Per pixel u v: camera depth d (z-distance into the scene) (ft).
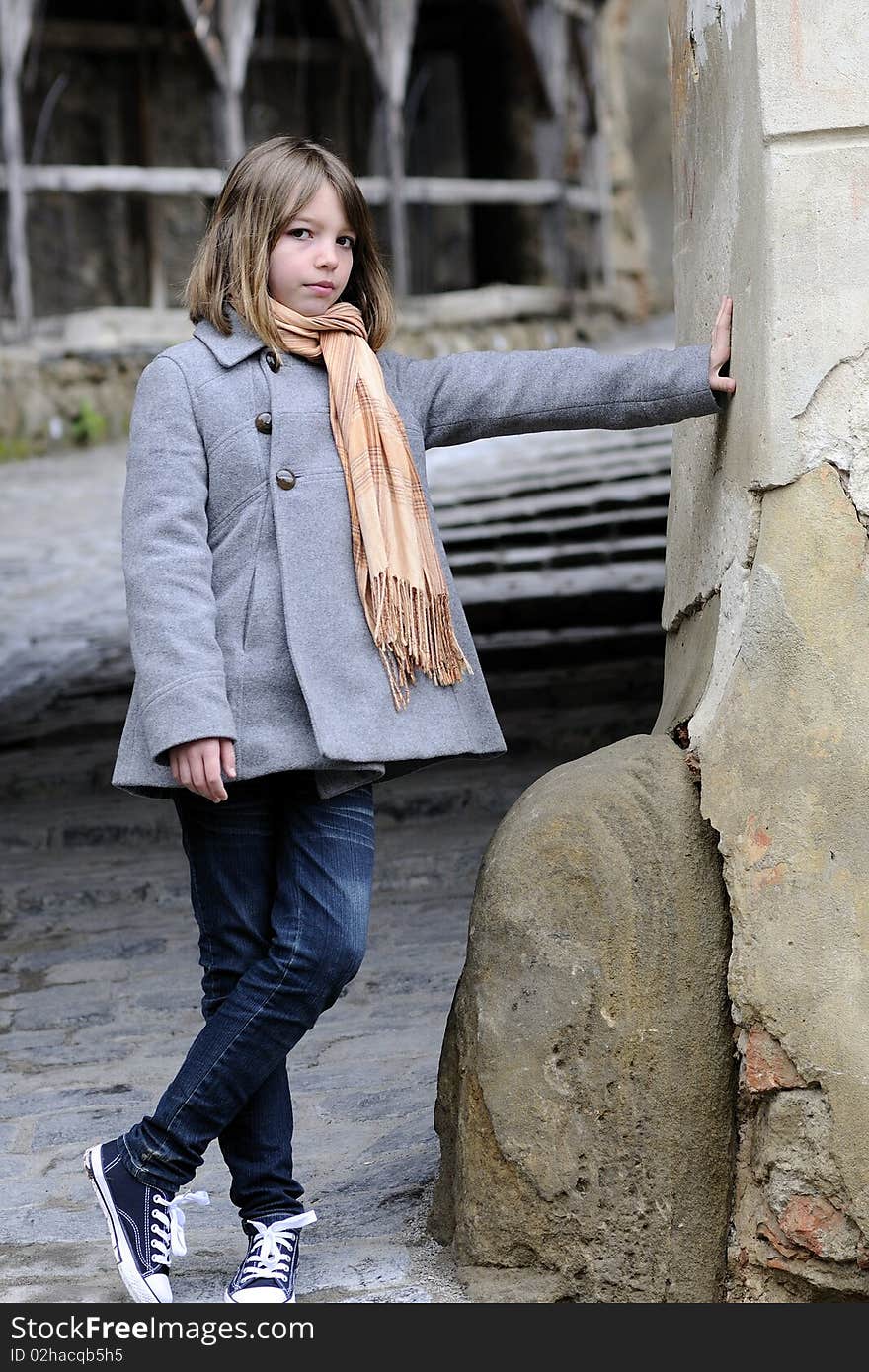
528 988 11.81
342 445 11.66
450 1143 12.85
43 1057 18.79
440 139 95.50
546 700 34.91
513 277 95.04
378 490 11.57
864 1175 10.89
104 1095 17.42
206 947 12.14
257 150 11.94
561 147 90.48
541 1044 11.71
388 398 11.84
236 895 11.89
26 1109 17.11
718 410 12.17
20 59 72.02
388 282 12.62
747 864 11.34
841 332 10.98
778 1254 11.27
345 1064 17.70
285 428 11.62
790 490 11.21
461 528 49.08
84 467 70.74
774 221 11.02
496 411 12.25
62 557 53.52
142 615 11.14
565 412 12.20
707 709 12.01
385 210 83.97
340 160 12.01
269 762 11.24
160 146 84.12
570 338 91.56
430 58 94.84
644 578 41.47
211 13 75.56
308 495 11.57
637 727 31.94
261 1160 12.04
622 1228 11.57
